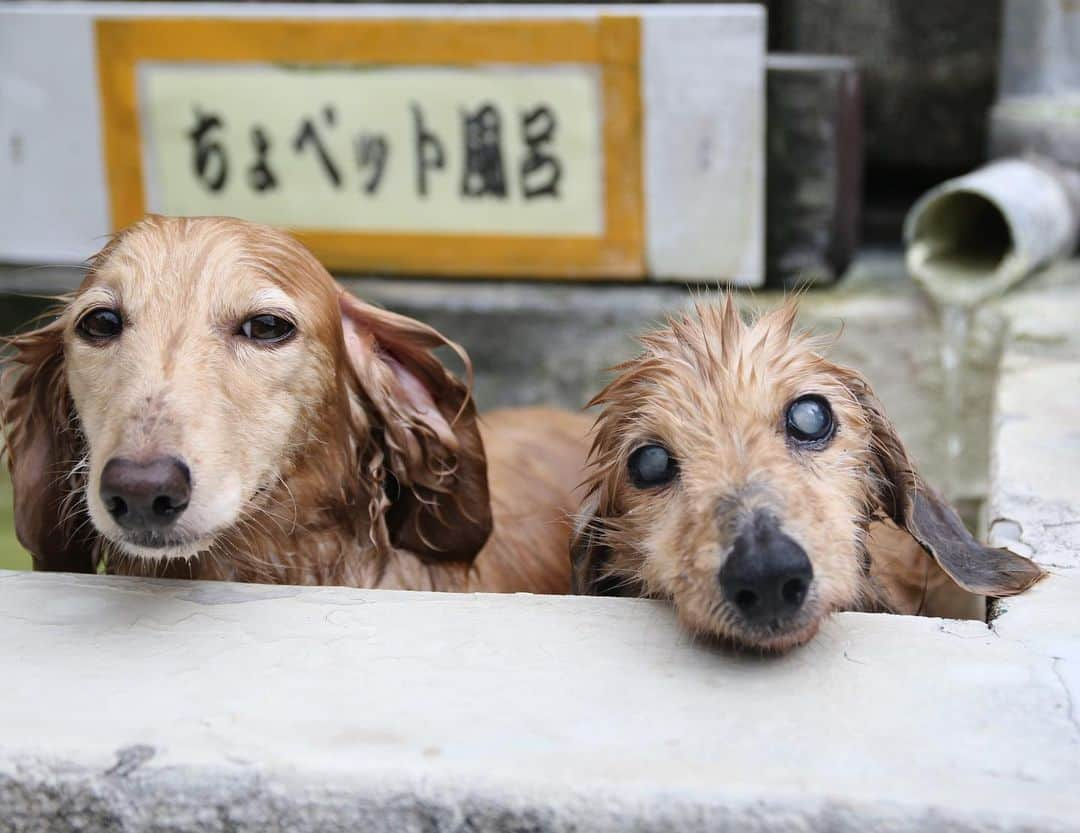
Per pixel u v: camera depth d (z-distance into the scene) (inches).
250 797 20.8
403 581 29.7
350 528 29.0
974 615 31.3
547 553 32.9
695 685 22.0
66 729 21.4
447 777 20.5
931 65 51.3
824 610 22.6
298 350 26.5
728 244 43.1
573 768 20.5
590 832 20.3
